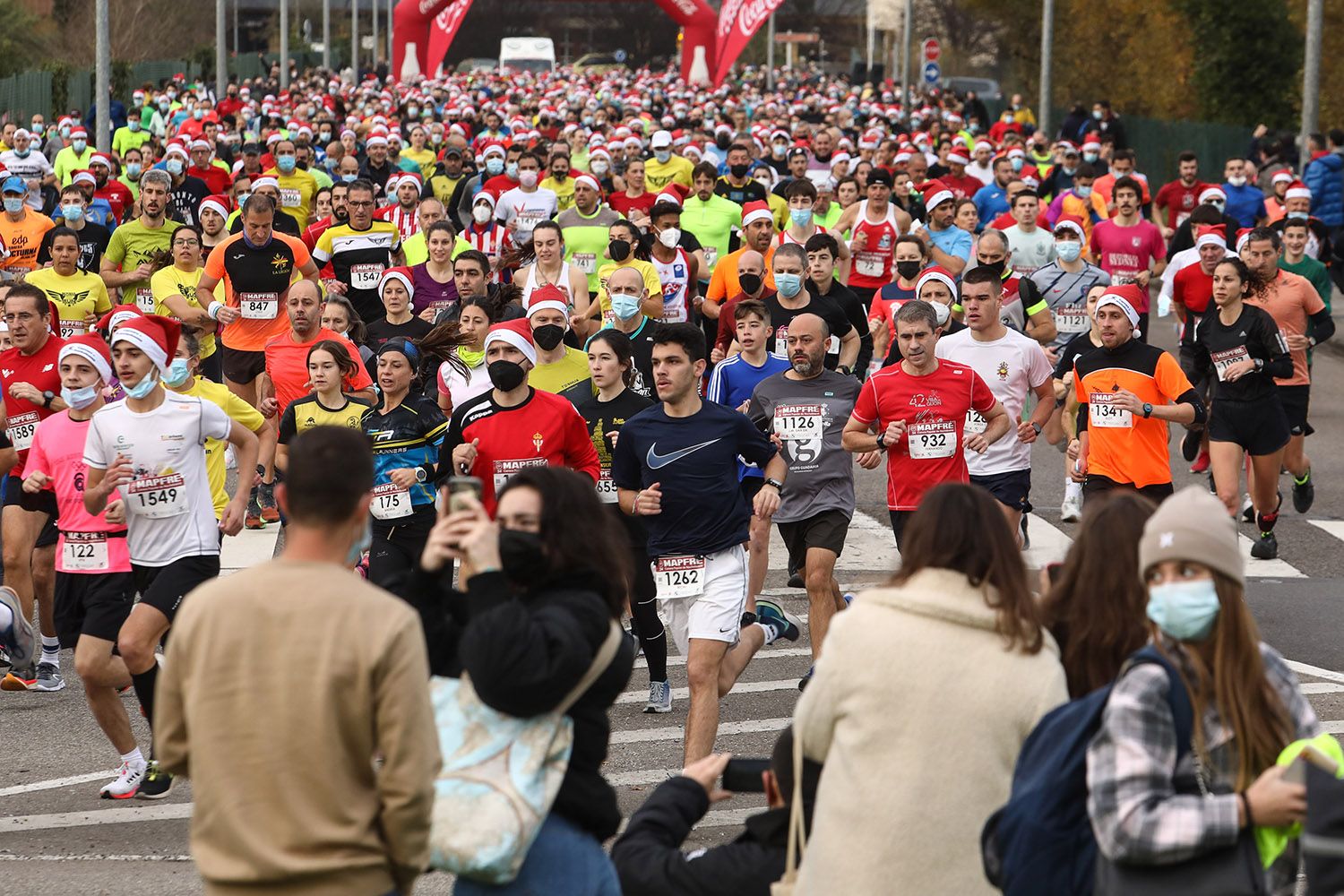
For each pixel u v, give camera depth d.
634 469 16.64
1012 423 19.84
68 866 14.12
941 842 8.53
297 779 8.26
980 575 8.80
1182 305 30.72
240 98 113.62
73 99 111.00
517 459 17.62
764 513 17.00
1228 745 7.94
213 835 8.34
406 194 37.62
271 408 25.20
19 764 17.25
